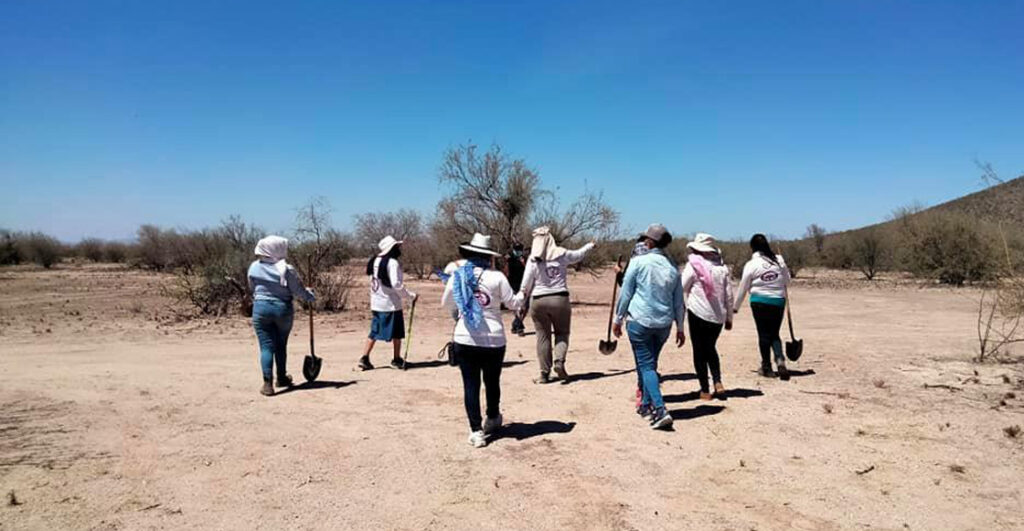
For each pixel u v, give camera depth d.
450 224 20.62
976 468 5.31
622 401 7.60
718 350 11.16
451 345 6.12
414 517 4.52
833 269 49.88
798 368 9.37
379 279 9.62
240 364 10.36
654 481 5.16
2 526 4.28
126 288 30.16
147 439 6.22
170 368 9.95
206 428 6.60
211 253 21.91
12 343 13.05
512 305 6.16
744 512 4.59
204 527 4.35
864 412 6.90
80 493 4.88
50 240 56.03
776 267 8.45
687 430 6.41
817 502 4.73
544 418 6.93
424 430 6.53
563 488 5.02
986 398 7.40
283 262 8.09
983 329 14.24
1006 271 10.80
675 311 6.55
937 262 32.16
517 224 20.25
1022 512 4.51
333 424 6.75
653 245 6.56
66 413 7.15
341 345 12.64
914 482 5.05
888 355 10.38
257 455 5.77
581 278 38.00
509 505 4.71
